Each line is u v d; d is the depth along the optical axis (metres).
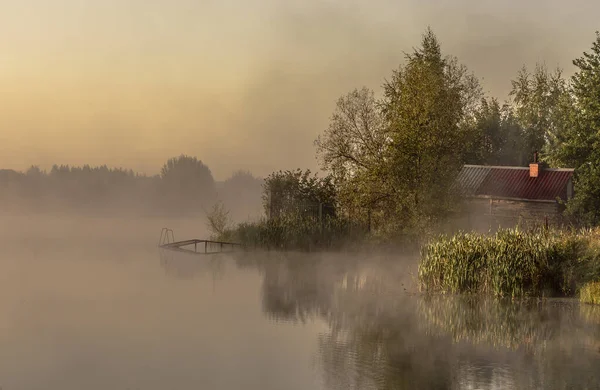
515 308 21.42
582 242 25.03
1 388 13.63
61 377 14.32
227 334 18.27
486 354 15.82
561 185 38.44
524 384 13.32
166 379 14.09
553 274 23.84
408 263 32.81
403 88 34.69
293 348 16.55
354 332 18.38
